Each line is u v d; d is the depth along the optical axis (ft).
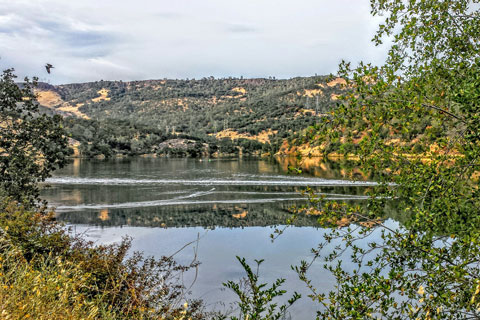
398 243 12.03
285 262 51.08
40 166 50.26
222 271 47.21
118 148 462.19
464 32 13.01
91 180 176.45
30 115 49.98
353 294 11.34
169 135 561.84
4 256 13.76
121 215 97.55
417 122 11.62
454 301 10.18
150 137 518.78
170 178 188.44
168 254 56.03
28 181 47.32
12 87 47.93
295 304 35.32
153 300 17.83
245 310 13.80
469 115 11.54
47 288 11.12
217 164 302.04
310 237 66.54
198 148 480.23
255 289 13.79
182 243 64.90
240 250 59.06
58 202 114.73
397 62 13.51
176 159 389.60
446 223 12.25
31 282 11.04
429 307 9.93
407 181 12.21
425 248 11.40
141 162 330.95
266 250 58.29
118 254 24.11
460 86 12.33
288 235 68.80
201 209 109.19
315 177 187.11
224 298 36.83
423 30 13.06
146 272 22.62
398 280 11.01
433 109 11.86
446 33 13.64
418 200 12.29
